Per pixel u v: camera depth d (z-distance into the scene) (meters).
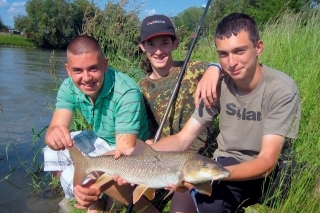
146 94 1.30
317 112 1.20
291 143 0.99
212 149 1.26
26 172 1.72
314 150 1.02
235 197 0.97
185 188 0.92
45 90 3.76
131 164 0.95
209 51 2.29
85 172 1.04
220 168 0.82
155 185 0.91
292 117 0.94
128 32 1.93
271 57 1.88
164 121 1.17
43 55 8.88
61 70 4.90
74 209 1.28
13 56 8.14
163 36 1.24
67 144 1.09
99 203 1.19
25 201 1.46
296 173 0.97
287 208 0.94
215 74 1.04
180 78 1.20
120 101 1.14
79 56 1.09
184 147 1.08
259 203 1.04
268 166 0.90
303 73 1.61
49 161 1.23
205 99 1.02
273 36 2.27
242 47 0.92
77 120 1.63
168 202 1.19
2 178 1.66
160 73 1.29
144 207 1.09
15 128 2.37
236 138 1.01
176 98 1.25
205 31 2.50
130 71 1.84
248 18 0.93
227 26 0.92
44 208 1.41
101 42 1.93
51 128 1.17
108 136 1.23
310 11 2.60
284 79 0.96
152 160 0.92
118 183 0.98
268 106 0.96
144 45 1.30
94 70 1.11
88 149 1.24
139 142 0.96
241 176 0.87
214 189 0.96
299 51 1.92
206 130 1.25
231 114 1.02
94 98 1.17
